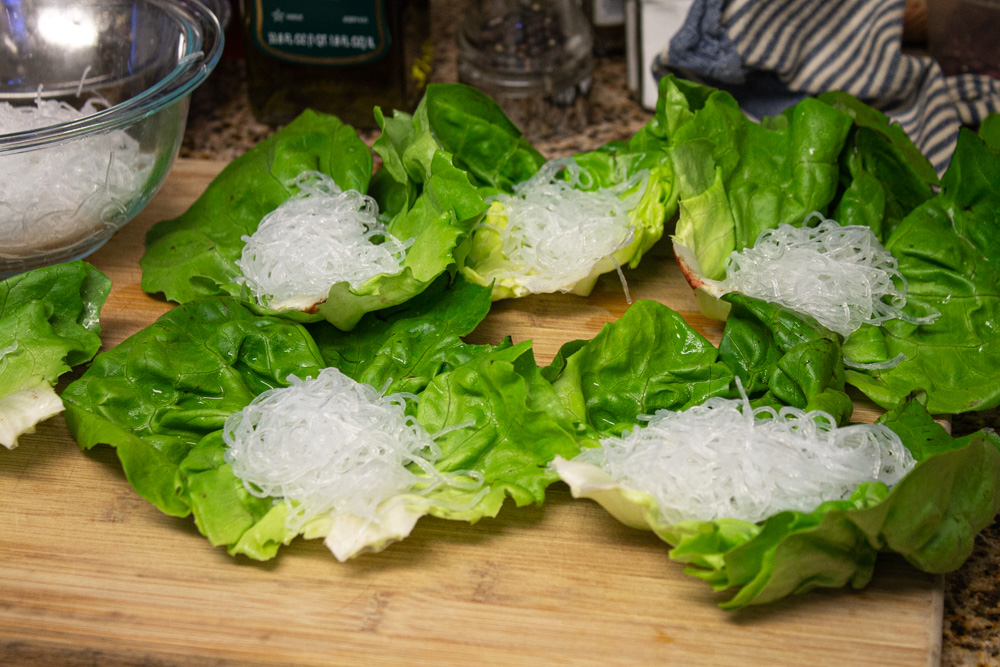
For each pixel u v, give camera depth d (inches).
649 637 21.5
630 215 26.2
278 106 30.7
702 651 21.4
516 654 21.4
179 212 27.8
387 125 25.9
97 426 22.8
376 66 29.8
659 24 30.2
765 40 29.2
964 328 24.8
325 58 29.7
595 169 27.2
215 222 26.6
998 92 29.8
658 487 22.2
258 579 22.1
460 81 30.3
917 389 23.8
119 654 21.4
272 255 25.4
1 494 23.1
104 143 25.3
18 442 23.8
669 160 26.4
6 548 22.5
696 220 25.5
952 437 23.8
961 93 30.0
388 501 22.2
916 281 25.4
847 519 20.9
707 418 22.9
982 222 25.4
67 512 22.9
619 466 22.5
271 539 22.1
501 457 22.9
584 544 22.5
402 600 21.9
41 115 26.5
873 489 21.8
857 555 21.5
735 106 26.6
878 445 22.7
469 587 22.0
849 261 25.2
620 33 33.2
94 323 25.0
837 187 26.6
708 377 23.9
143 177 26.0
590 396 23.9
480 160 27.0
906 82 29.7
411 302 25.1
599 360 24.0
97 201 25.5
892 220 26.5
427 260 24.7
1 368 23.9
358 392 23.5
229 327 24.2
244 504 22.4
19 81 27.4
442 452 23.0
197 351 24.1
